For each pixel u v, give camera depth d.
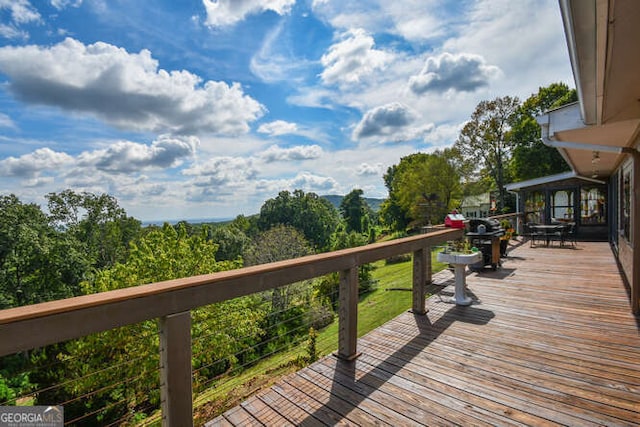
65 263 23.33
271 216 55.47
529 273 5.59
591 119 2.96
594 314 3.53
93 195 32.31
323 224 54.19
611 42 1.58
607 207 9.76
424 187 28.61
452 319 3.48
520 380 2.25
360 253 2.68
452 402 2.02
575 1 1.28
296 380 2.33
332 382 2.29
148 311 1.37
